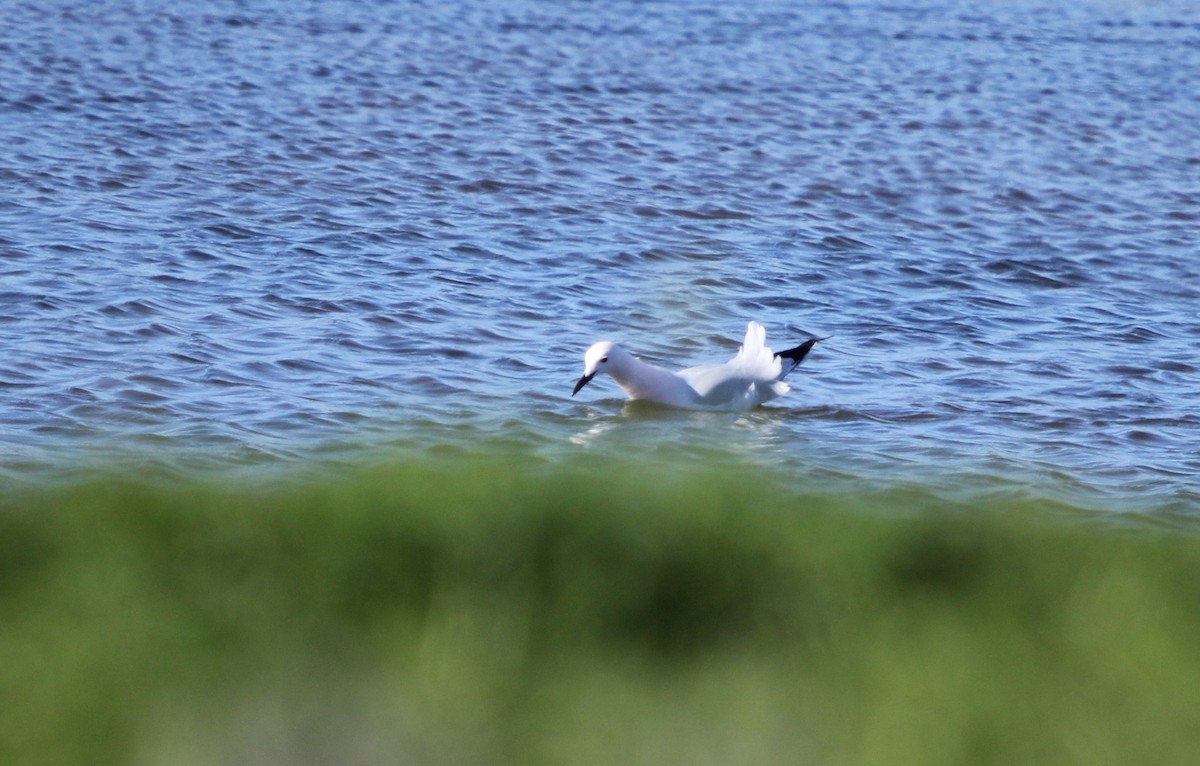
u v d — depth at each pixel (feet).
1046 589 28.78
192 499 30.32
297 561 28.50
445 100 115.14
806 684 26.50
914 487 45.98
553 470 40.91
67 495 30.60
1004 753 25.50
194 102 107.86
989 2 186.60
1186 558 30.45
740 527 29.89
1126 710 26.13
